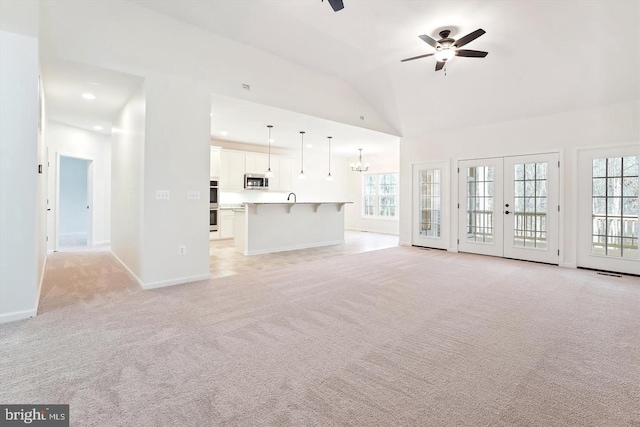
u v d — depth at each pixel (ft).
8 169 8.82
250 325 8.73
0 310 8.73
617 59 12.83
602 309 10.10
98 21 10.86
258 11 12.00
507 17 11.84
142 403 5.39
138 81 12.21
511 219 18.44
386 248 22.24
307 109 17.40
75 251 20.10
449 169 21.03
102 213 23.29
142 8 11.69
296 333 8.23
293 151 31.73
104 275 14.02
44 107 14.12
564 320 9.18
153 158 12.09
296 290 12.00
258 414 5.15
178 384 5.96
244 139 25.98
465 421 5.02
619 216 15.05
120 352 7.16
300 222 22.75
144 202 11.96
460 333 8.29
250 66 14.71
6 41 8.76
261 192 30.09
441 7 11.44
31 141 9.12
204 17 12.36
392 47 14.53
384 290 12.04
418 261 17.62
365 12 11.89
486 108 17.88
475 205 19.95
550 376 6.33
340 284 12.85
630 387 5.97
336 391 5.79
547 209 17.08
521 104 16.83
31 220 9.14
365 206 35.99
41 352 7.13
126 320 9.00
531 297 11.28
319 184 34.22
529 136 17.67
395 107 20.35
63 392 5.68
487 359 6.98
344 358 6.98
